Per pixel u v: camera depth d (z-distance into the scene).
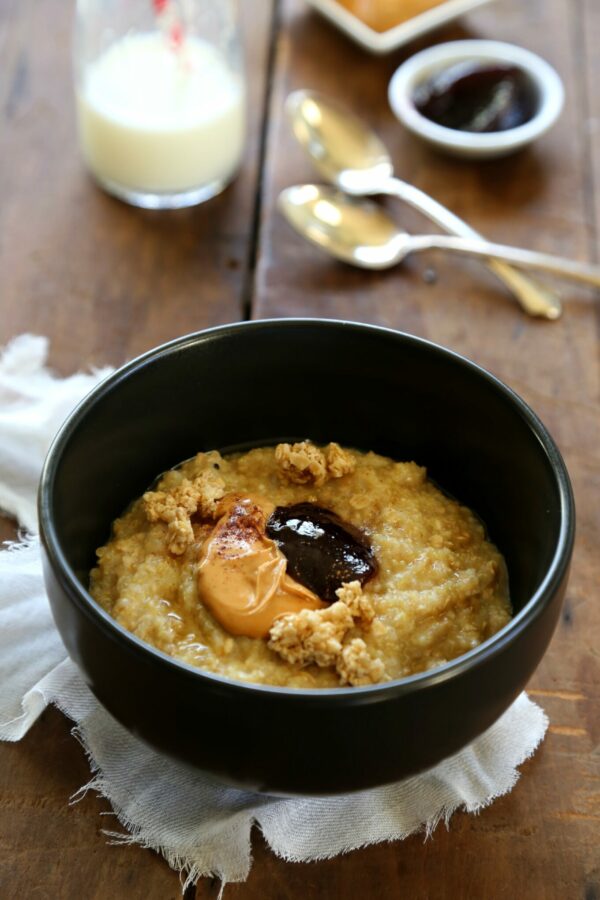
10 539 0.70
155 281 0.80
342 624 0.62
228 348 0.67
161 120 0.80
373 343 0.67
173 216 0.82
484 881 0.62
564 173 0.85
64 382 0.75
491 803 0.64
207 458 0.68
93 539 0.66
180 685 0.58
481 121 0.85
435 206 0.82
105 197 0.83
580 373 0.77
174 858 0.62
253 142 0.86
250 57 0.89
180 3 0.81
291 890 0.62
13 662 0.66
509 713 0.65
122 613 0.63
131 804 0.63
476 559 0.66
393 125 0.86
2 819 0.63
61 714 0.65
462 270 0.81
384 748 0.59
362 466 0.68
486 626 0.64
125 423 0.66
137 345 0.77
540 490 0.63
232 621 0.62
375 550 0.65
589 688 0.66
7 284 0.79
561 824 0.63
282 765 0.59
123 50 0.82
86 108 0.81
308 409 0.69
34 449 0.72
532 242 0.82
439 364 0.66
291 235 0.82
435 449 0.68
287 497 0.67
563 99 0.87
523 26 0.92
